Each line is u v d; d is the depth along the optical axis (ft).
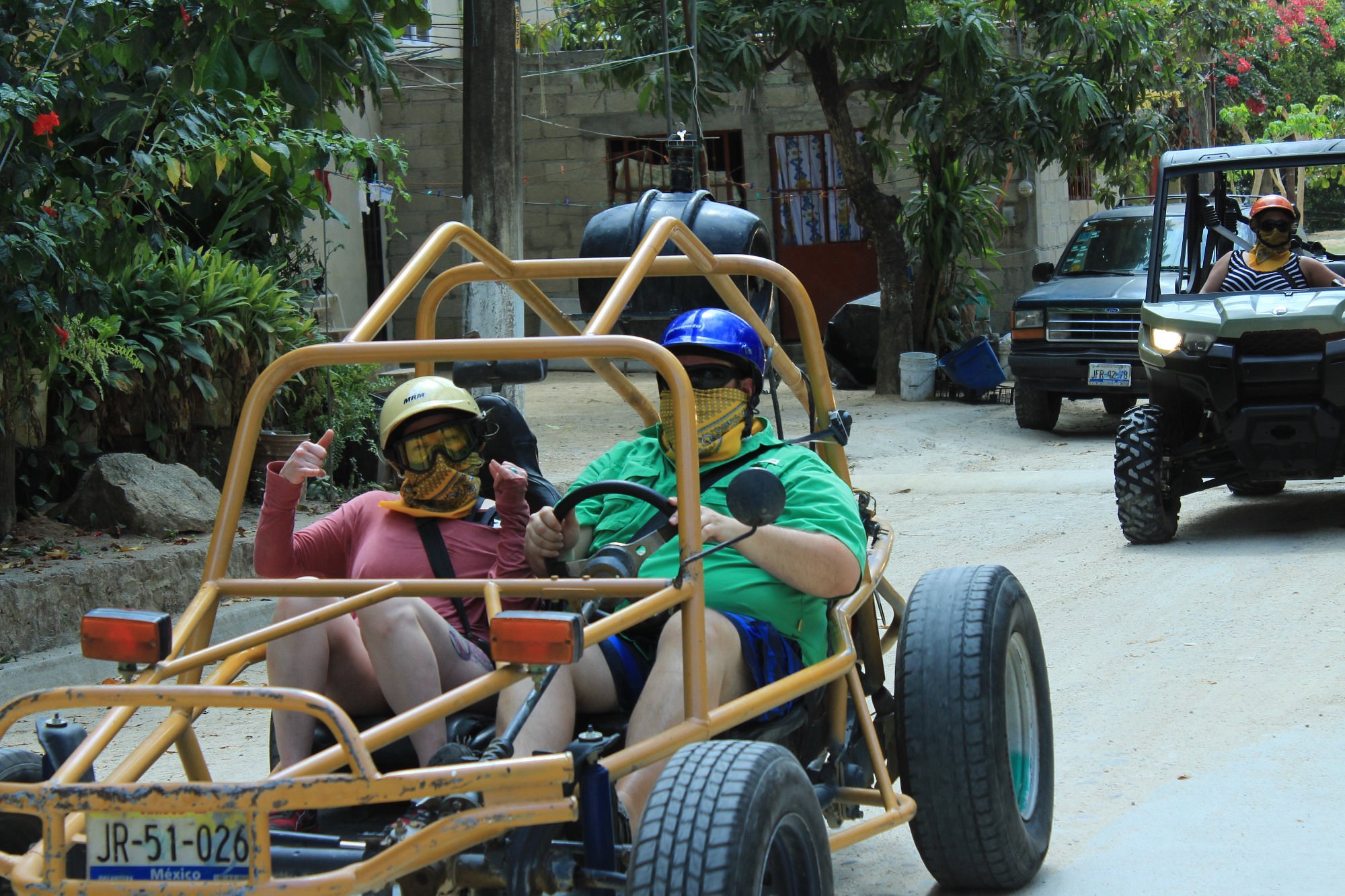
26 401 26.02
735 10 50.93
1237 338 27.20
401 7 21.50
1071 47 51.39
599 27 64.03
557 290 69.51
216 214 37.01
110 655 9.46
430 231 69.56
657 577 12.31
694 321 12.44
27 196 24.18
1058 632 22.47
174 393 30.58
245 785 8.38
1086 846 13.88
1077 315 44.98
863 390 59.21
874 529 14.64
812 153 68.18
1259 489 33.91
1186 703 18.30
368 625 11.15
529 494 14.07
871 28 49.62
